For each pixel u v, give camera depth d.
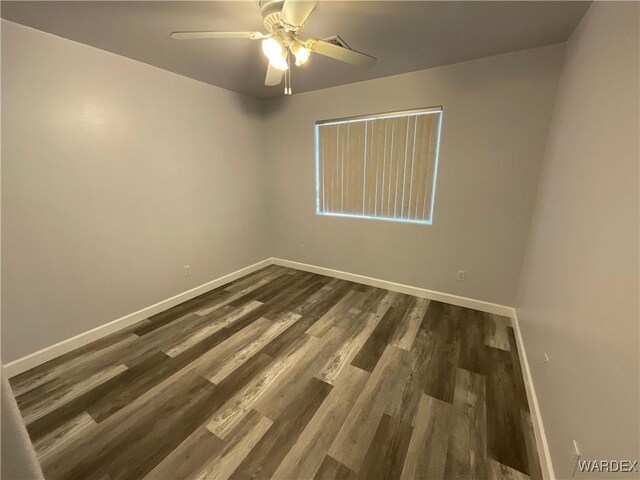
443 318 2.64
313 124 3.33
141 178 2.50
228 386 1.83
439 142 2.66
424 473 1.30
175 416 1.61
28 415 1.61
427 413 1.62
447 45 2.08
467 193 2.62
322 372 1.95
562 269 1.43
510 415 1.61
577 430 1.04
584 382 1.04
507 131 2.35
